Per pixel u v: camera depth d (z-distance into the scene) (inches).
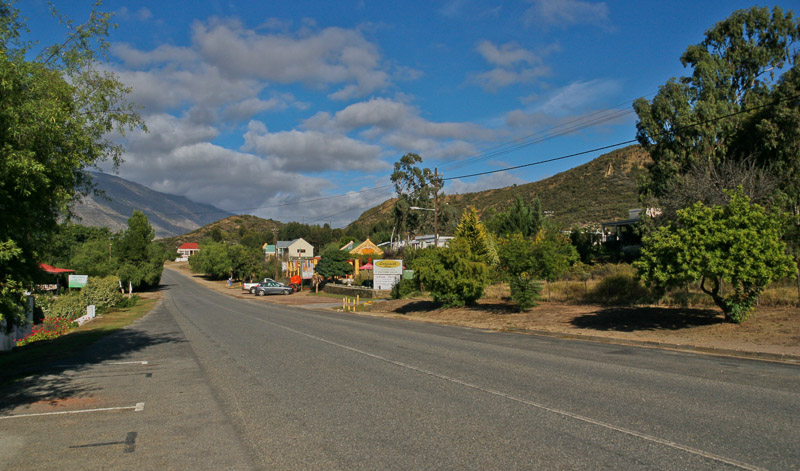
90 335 734.5
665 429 221.9
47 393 336.5
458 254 976.9
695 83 1344.7
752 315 570.3
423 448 205.3
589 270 1317.7
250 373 391.9
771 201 1047.0
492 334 659.4
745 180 1036.5
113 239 2461.9
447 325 814.5
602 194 3257.9
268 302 1737.2
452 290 987.9
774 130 1151.0
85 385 361.1
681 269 523.2
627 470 175.3
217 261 3346.5
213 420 260.5
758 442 202.1
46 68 350.6
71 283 1330.0
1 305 350.9
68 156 355.6
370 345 545.0
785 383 315.6
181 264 6146.7
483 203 4313.5
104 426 254.1
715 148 1283.2
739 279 517.7
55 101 333.7
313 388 329.4
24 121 305.3
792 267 513.3
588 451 195.9
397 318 993.5
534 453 195.2
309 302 1668.3
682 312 664.4
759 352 426.9
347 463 191.0
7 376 403.5
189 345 583.2
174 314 1186.0
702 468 175.8
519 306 890.1
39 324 840.9
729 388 302.8
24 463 201.2
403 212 2726.4
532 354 463.8
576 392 299.9
